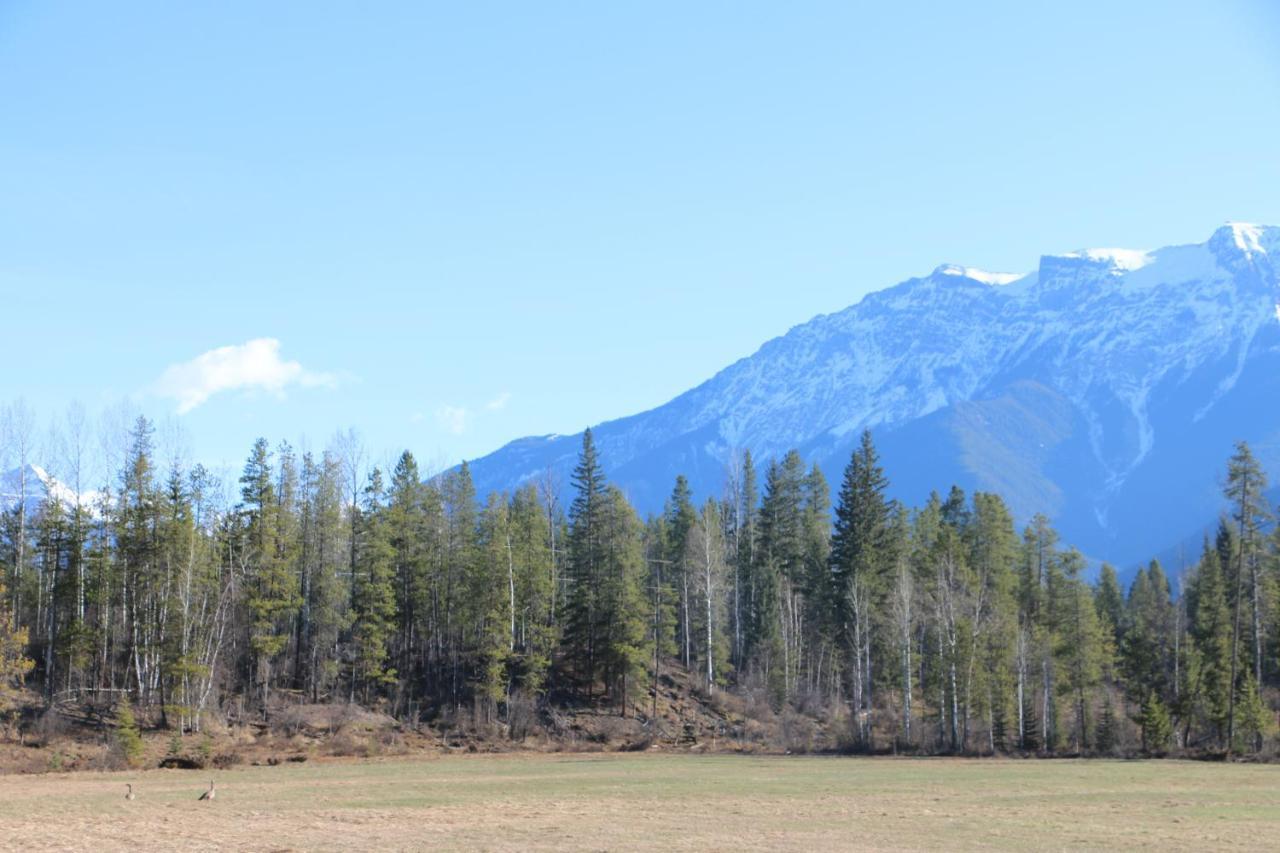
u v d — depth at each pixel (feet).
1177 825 140.15
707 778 218.59
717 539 411.75
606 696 359.87
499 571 338.13
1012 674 335.06
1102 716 341.41
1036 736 336.70
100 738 273.95
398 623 358.23
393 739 306.14
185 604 288.92
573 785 202.08
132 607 307.37
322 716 315.58
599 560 357.82
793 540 442.09
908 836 130.72
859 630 357.61
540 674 349.61
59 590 297.53
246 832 135.95
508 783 207.21
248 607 325.62
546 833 134.10
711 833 133.80
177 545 296.71
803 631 414.41
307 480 347.36
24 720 280.72
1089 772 233.35
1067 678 335.88
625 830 136.77
